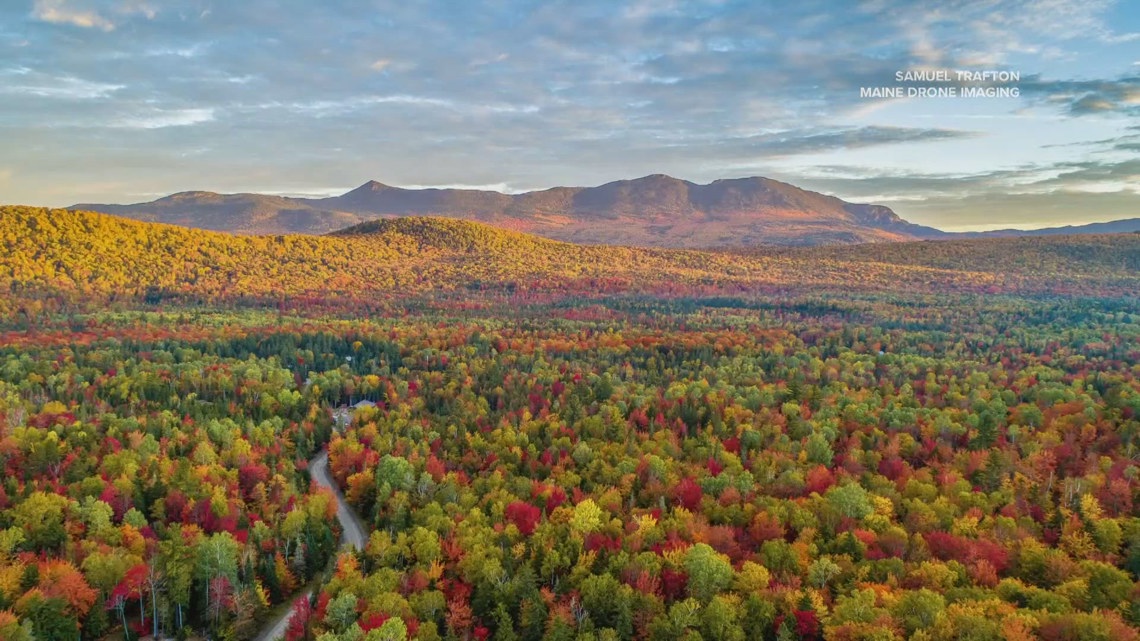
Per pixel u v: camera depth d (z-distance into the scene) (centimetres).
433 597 7400
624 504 10350
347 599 7188
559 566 8262
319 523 9688
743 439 12750
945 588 7356
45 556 8106
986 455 11262
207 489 10231
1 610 6812
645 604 7181
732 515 9475
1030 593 7025
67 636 7081
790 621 6719
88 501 9144
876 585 7325
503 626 7044
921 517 9112
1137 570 7706
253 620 8062
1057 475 11044
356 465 12219
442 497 10425
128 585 7750
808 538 8612
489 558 8250
